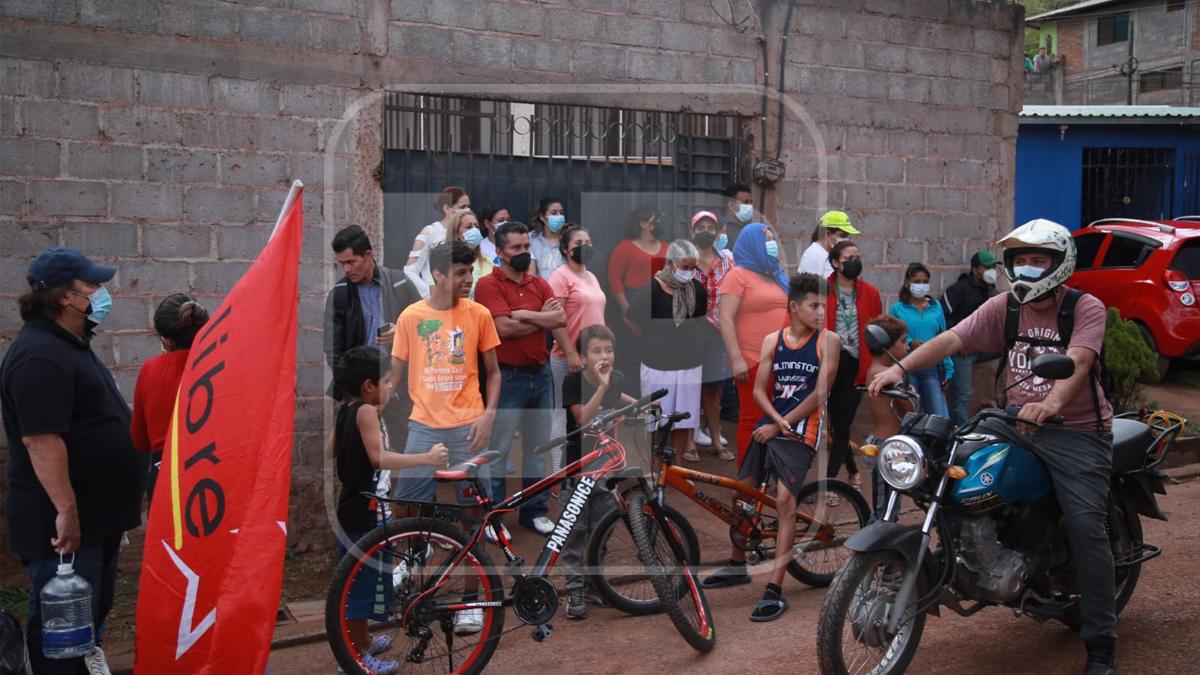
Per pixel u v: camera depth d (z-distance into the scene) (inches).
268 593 144.3
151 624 149.3
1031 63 1062.4
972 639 190.2
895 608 160.9
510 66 263.6
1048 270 165.8
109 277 161.9
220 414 148.9
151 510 151.8
